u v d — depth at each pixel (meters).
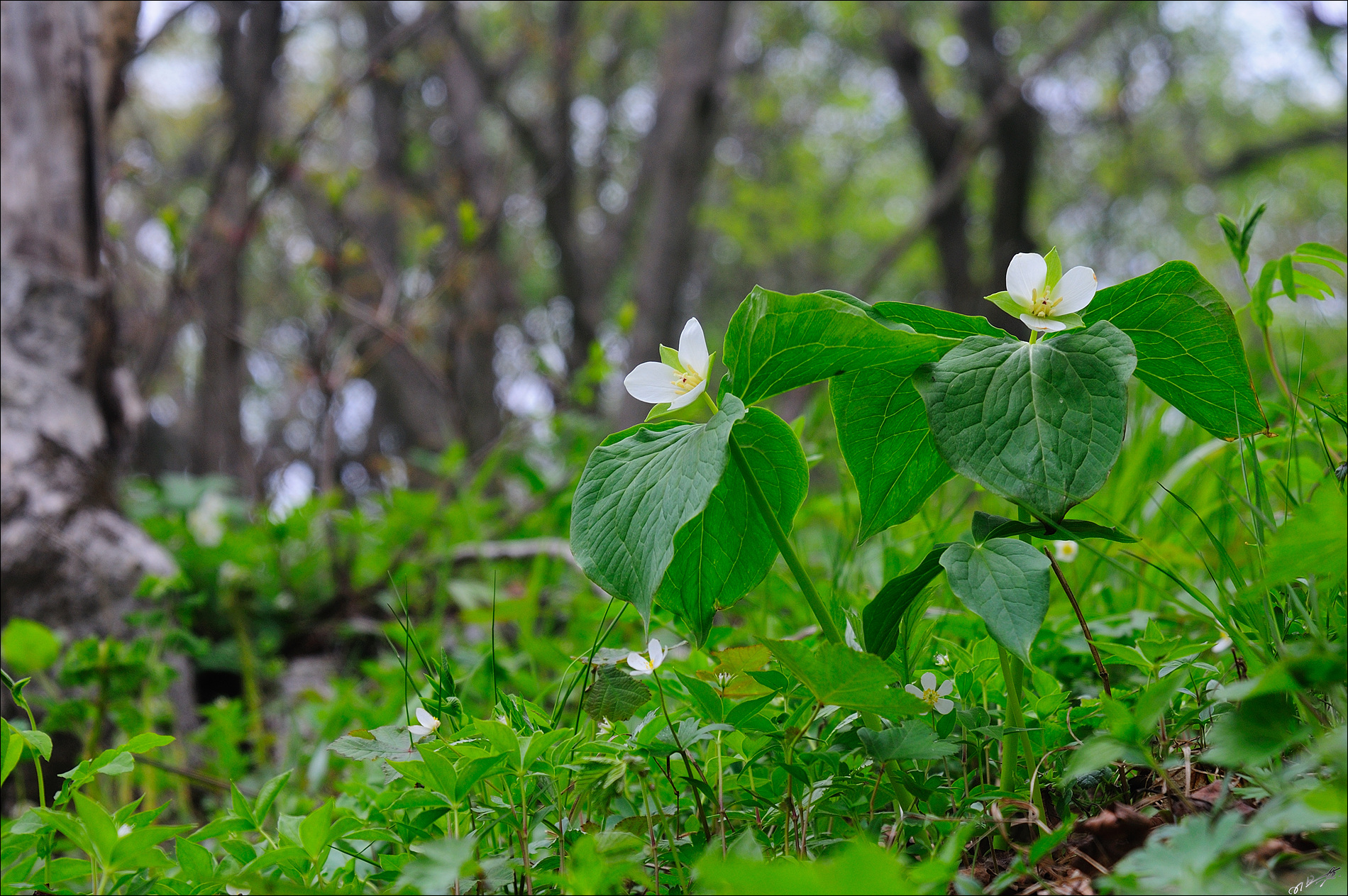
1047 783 1.56
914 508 1.60
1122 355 1.48
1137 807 1.53
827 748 1.61
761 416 1.55
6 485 2.57
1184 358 1.56
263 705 2.93
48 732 2.11
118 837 1.49
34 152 2.98
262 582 3.27
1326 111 13.70
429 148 10.55
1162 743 1.57
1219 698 1.43
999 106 8.79
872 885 1.33
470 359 7.00
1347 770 1.37
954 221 9.81
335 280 3.73
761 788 1.63
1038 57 11.95
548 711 1.97
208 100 9.63
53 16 3.05
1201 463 2.00
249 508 4.04
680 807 1.62
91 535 2.68
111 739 2.39
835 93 14.12
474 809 1.56
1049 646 1.82
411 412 10.89
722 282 18.14
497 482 4.69
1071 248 15.71
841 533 2.29
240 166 5.51
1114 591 2.03
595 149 13.07
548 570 3.17
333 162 9.94
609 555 1.52
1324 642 1.42
